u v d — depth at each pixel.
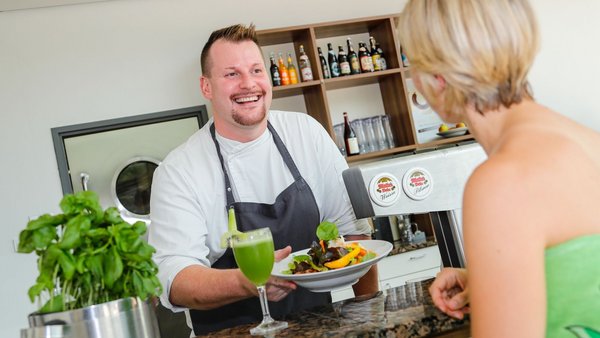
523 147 0.76
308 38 3.97
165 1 4.01
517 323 0.70
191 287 1.45
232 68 1.77
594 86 4.77
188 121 4.00
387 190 1.13
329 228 1.44
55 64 3.82
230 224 1.29
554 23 4.76
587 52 4.79
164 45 3.98
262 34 3.87
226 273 1.41
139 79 3.92
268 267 1.14
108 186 3.84
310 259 1.42
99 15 3.91
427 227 4.14
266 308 1.15
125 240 0.95
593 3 4.82
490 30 0.80
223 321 1.73
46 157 3.75
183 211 1.75
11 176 3.69
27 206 3.69
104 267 0.92
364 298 1.21
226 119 1.81
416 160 1.15
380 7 4.36
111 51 3.90
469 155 1.17
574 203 0.73
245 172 1.85
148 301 0.99
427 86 0.88
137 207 3.86
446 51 0.82
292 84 3.82
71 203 0.94
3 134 3.71
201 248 1.73
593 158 0.77
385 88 4.23
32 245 0.92
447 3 0.82
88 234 0.91
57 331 0.88
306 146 1.93
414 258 3.78
